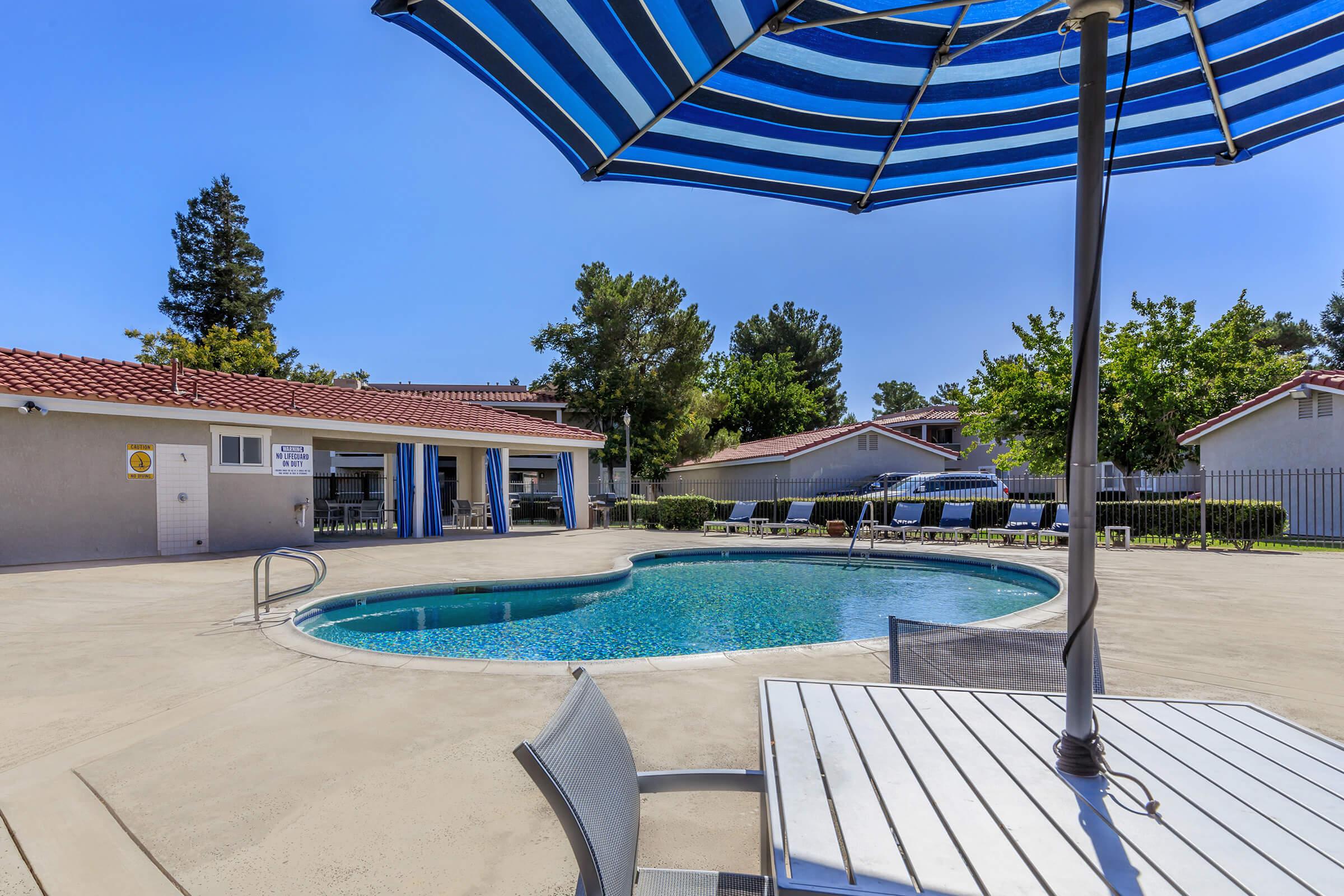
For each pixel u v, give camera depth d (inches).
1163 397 721.0
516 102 94.1
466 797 115.5
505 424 768.9
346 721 153.5
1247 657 206.2
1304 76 94.9
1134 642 226.1
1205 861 49.9
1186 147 112.9
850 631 317.7
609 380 1117.7
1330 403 595.8
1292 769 67.3
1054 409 763.4
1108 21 64.3
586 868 41.5
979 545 605.6
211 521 519.5
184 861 95.6
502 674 190.9
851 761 68.6
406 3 74.3
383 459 1251.2
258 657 209.9
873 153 115.3
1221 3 83.3
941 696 89.4
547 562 474.3
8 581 370.3
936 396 2578.7
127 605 298.5
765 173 119.6
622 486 1222.9
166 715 157.8
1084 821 56.3
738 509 778.8
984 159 117.6
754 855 97.3
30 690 176.6
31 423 444.1
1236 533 551.2
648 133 105.7
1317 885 46.6
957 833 54.3
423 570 430.6
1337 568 418.9
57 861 95.6
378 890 88.4
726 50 89.7
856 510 751.1
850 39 90.0
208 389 556.1
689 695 171.2
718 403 1244.5
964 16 88.0
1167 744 73.9
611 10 78.8
